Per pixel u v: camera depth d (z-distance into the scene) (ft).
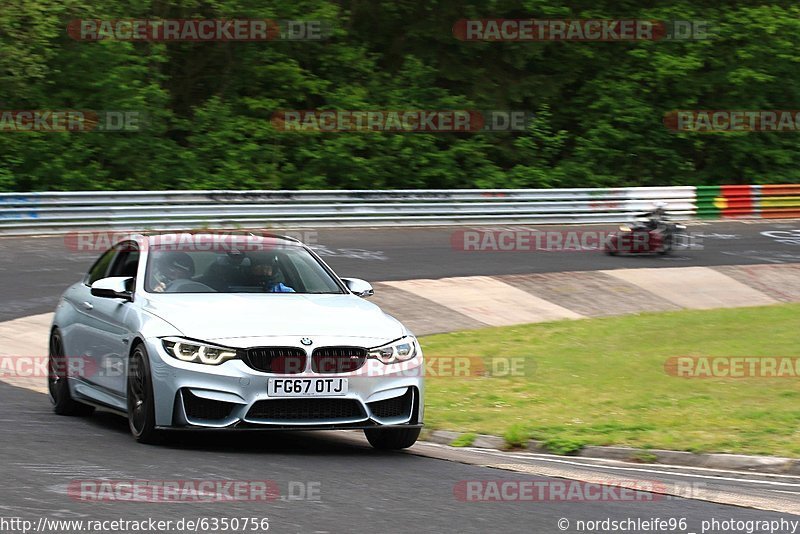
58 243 240.94
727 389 130.11
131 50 373.20
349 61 420.77
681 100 437.17
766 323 187.62
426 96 418.10
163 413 77.05
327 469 73.00
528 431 100.94
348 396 77.61
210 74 415.64
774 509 66.39
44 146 348.38
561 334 175.42
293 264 93.20
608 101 425.28
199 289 87.66
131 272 92.02
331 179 389.60
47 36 349.00
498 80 433.48
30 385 123.65
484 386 131.54
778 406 117.50
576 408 117.08
